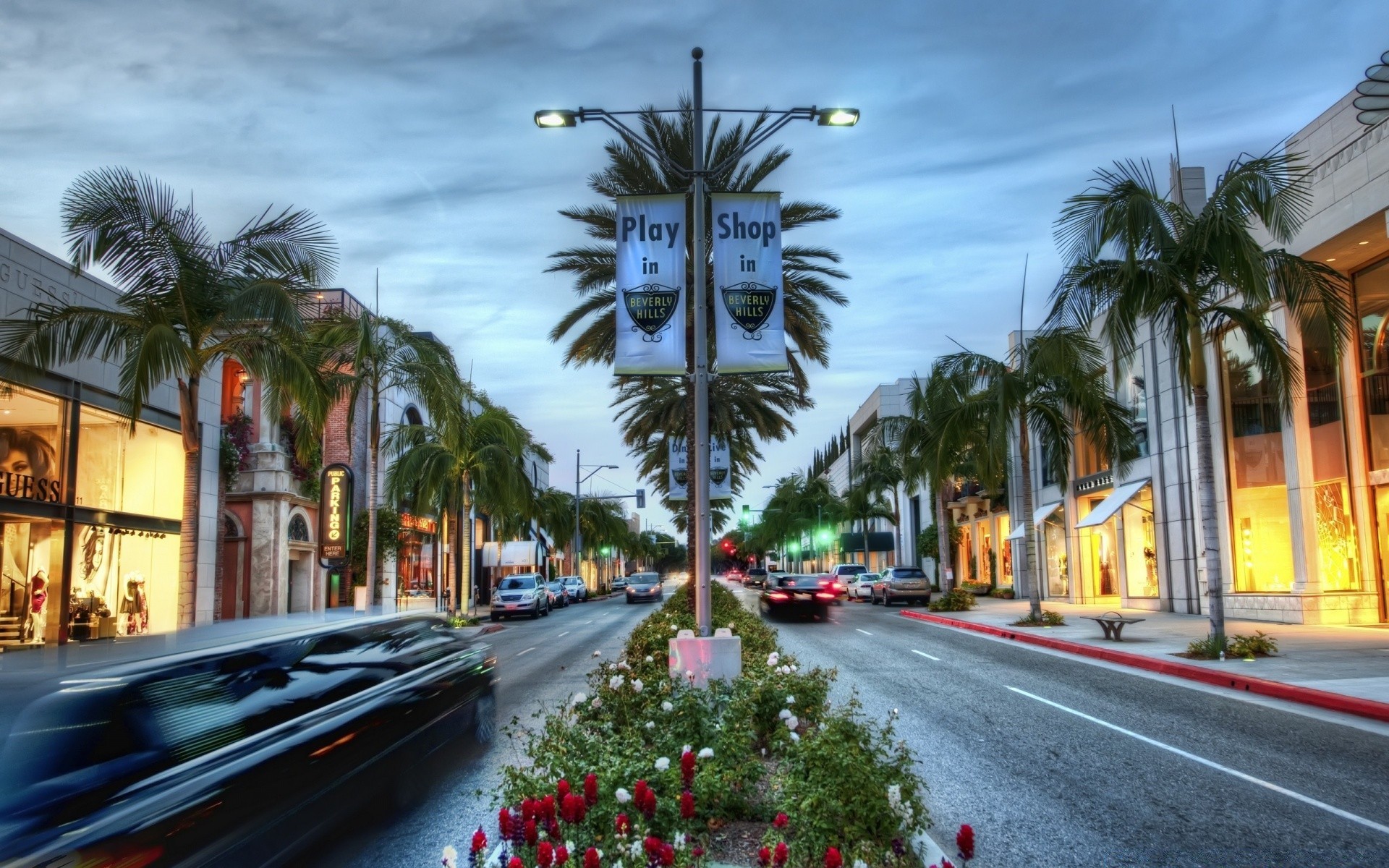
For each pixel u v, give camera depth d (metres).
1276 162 14.41
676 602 21.16
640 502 56.22
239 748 4.61
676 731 6.34
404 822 6.33
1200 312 15.06
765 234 11.55
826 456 106.00
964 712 10.53
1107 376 29.31
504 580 36.81
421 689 6.83
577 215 20.31
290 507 31.73
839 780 4.79
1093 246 15.04
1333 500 19.97
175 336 13.29
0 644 17.52
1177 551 25.02
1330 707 10.33
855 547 60.97
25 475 18.30
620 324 11.37
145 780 4.00
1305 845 5.70
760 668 8.92
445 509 39.47
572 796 4.13
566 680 14.27
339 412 38.00
